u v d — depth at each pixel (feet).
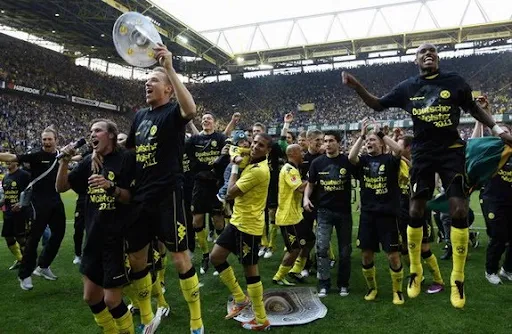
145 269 10.65
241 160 12.38
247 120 134.82
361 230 14.08
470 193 11.44
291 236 15.58
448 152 11.19
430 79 11.34
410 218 12.52
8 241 19.45
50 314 13.16
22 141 84.43
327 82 138.00
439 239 23.80
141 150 10.18
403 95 11.84
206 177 18.66
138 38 9.95
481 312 12.42
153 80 10.38
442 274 17.06
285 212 15.70
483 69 120.26
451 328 11.29
